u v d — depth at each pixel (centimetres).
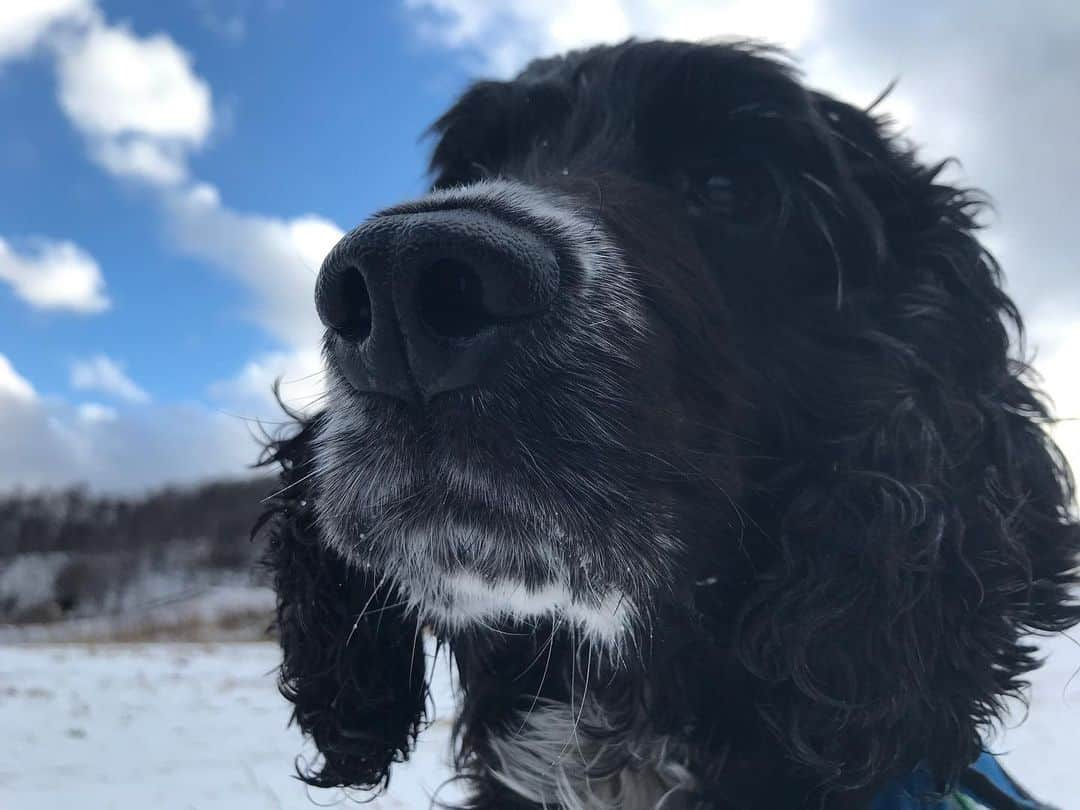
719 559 18
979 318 22
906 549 18
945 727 18
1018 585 19
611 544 15
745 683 19
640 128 22
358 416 15
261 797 47
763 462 19
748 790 19
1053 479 23
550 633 19
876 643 17
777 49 23
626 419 15
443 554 15
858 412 19
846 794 18
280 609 24
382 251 13
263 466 25
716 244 20
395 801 41
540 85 25
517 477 14
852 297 21
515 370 14
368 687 22
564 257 15
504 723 22
